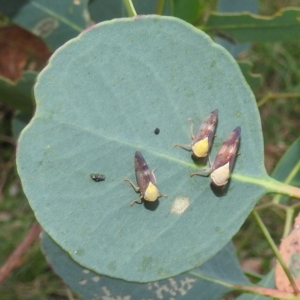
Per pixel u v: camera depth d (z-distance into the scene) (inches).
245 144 9.0
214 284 10.5
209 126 8.9
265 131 19.4
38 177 8.4
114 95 8.7
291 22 11.4
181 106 8.9
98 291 10.7
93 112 8.6
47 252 10.8
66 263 10.7
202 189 8.9
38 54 13.7
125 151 8.7
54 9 12.5
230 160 8.9
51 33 12.6
